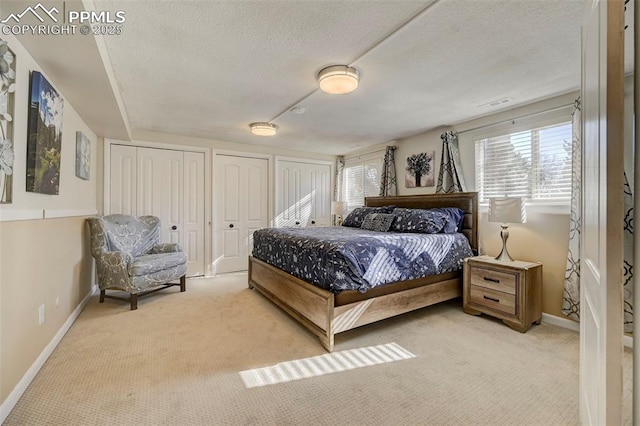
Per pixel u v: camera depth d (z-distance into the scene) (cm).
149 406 152
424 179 408
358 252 228
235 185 483
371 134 420
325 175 574
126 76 235
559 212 270
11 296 154
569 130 267
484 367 192
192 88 259
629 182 135
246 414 147
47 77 202
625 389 153
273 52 199
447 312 297
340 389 169
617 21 76
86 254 320
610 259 76
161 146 421
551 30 175
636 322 76
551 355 208
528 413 149
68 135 255
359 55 203
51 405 152
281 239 302
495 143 326
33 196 184
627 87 138
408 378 180
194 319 275
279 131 406
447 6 154
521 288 249
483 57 206
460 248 308
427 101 290
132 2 148
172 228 430
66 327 244
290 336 240
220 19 164
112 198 388
